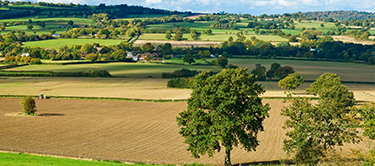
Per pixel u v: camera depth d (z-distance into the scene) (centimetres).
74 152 4975
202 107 4253
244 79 4166
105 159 4547
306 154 3647
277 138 6122
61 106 8956
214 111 4031
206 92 4100
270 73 14600
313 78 14988
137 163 4300
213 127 4016
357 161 3584
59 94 10688
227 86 4103
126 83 13212
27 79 13800
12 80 13475
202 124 4072
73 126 6769
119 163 4159
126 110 8494
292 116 3906
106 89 11794
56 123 6988
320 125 3700
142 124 7056
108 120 7356
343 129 3584
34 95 10381
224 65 18188
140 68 17475
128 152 5100
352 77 15238
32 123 6938
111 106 9006
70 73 14800
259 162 4706
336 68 18462
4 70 15525
